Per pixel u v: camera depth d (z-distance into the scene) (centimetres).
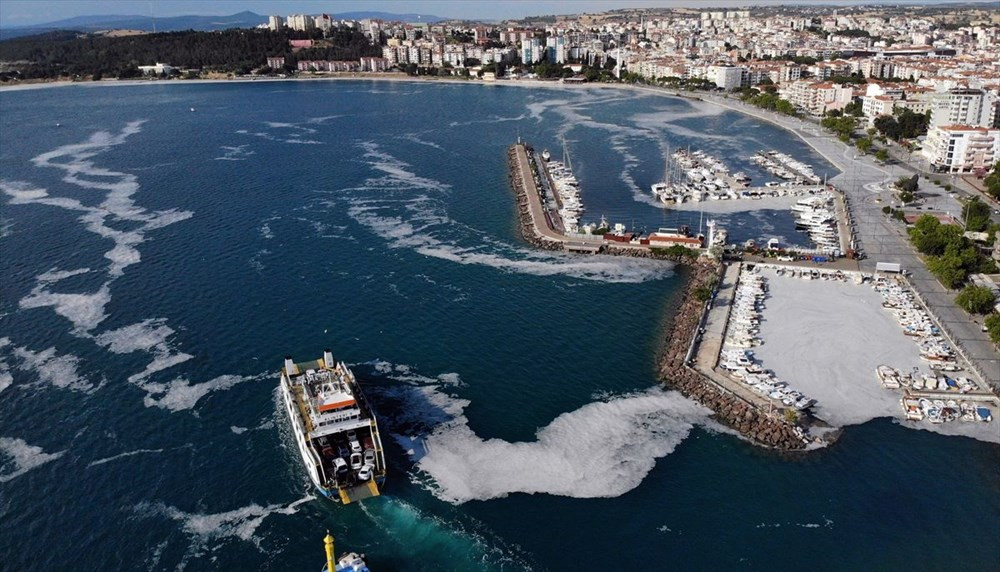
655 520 12731
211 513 12975
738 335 18562
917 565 11831
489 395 16262
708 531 12506
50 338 18888
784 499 13212
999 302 19625
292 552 12131
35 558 12044
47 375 17150
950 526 12575
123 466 14125
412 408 15712
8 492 13450
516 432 14962
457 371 17250
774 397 15850
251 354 18050
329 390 14425
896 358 17575
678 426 15212
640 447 14562
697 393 16212
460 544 12206
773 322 19512
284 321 19762
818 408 15675
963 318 19450
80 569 11831
